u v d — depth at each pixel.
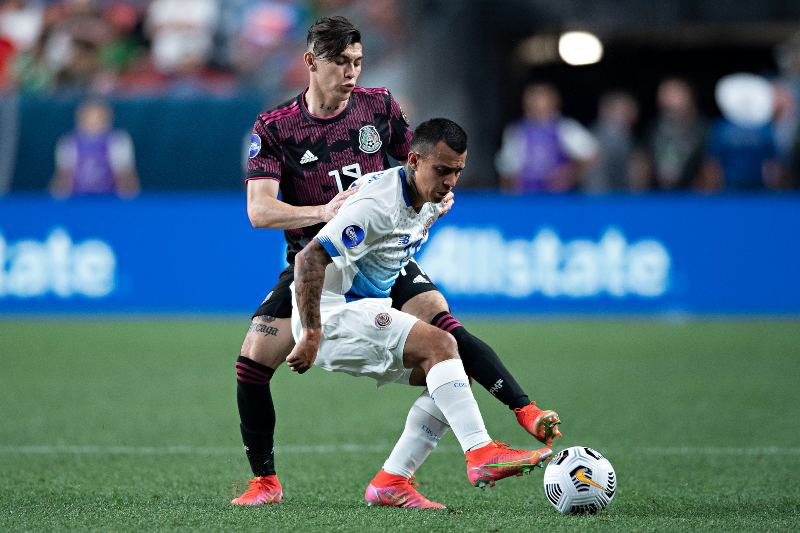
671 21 66.50
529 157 51.28
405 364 15.69
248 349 16.44
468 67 64.94
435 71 63.84
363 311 15.60
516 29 65.94
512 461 14.80
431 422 16.19
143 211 50.03
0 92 60.38
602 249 49.19
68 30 63.06
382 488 16.31
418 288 16.75
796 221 49.34
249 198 16.78
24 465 20.52
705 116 78.25
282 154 16.94
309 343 14.98
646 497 17.14
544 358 37.53
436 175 15.18
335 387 32.50
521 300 49.09
